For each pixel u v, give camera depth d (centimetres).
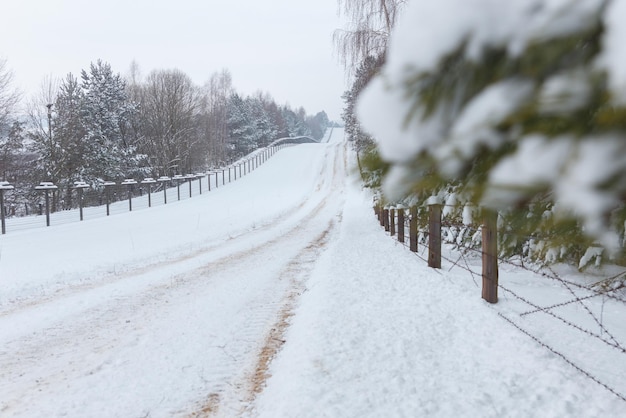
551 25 47
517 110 48
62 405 346
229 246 1183
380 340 424
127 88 5291
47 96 3192
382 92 59
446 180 60
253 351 441
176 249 1133
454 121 55
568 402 300
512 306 520
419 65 56
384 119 59
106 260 971
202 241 1270
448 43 53
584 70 45
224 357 428
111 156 3591
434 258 761
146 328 520
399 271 739
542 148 48
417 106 57
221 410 332
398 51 58
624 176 45
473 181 57
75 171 3303
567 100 45
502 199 54
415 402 310
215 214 2127
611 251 69
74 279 809
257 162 5766
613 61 43
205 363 415
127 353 445
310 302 580
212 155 6156
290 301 620
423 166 60
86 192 3516
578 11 46
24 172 3331
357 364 372
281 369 389
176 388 368
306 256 995
